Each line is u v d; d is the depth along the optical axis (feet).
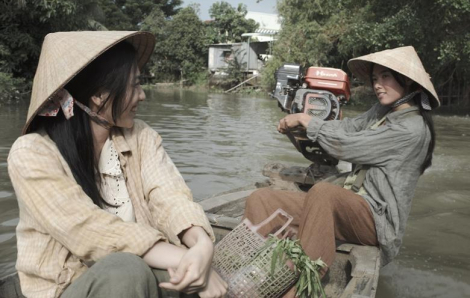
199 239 4.38
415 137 7.48
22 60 47.16
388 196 7.46
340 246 7.54
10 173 4.28
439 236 10.91
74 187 4.26
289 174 12.10
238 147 21.57
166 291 4.34
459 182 15.96
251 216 7.55
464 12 36.99
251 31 114.52
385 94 7.86
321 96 11.02
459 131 30.53
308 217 6.76
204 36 112.78
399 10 41.11
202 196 13.42
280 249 5.73
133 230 4.21
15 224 10.41
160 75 114.73
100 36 4.41
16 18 46.73
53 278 4.25
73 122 4.46
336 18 56.49
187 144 22.02
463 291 8.27
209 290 4.30
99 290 3.72
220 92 88.74
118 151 4.89
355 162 7.86
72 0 47.57
